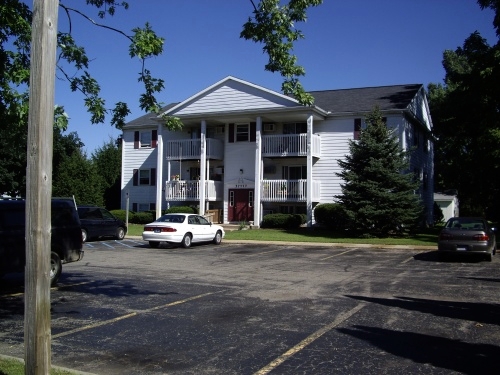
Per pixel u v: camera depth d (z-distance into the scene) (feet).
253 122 107.96
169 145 112.16
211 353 21.11
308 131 96.99
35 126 14.53
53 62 14.88
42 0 14.66
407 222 82.33
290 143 99.81
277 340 23.03
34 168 14.49
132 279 41.83
